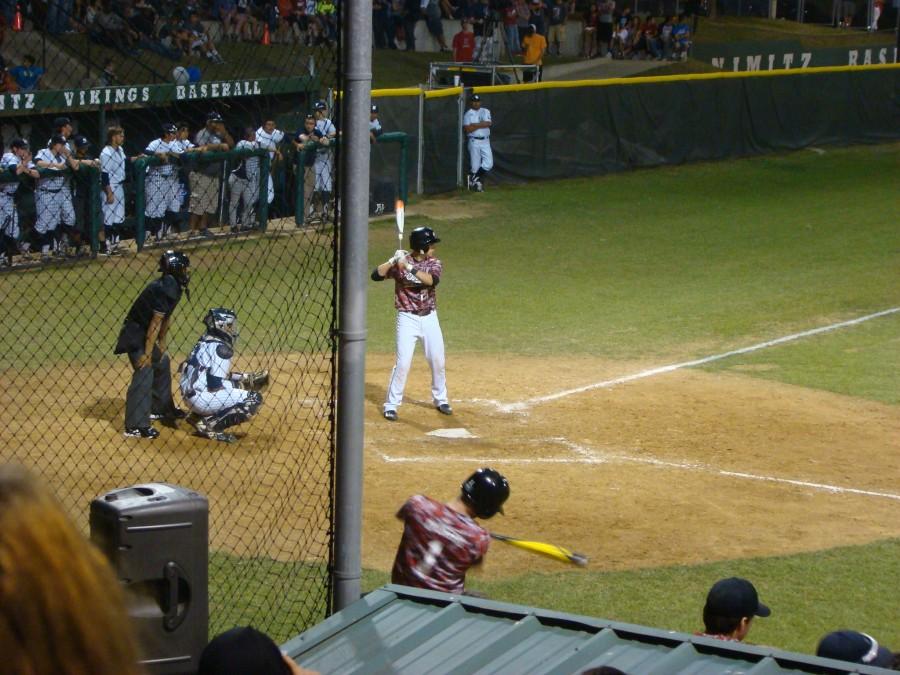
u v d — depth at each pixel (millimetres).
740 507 14219
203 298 22688
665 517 13805
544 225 33281
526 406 18281
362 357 7469
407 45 52031
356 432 7543
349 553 7715
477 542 8852
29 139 28391
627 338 22625
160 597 5398
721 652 5805
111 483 13727
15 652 1593
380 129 33219
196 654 5496
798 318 24188
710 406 18453
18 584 1603
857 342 22469
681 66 52625
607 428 17266
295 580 11211
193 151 26469
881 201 37156
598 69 52406
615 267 28719
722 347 22062
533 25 54125
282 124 28578
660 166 41906
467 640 6074
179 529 5375
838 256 29938
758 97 44000
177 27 33938
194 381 15477
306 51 33969
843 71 46094
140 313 15352
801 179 40844
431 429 17062
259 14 36000
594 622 6145
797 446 16641
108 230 25938
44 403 16828
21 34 31797
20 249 24297
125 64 32781
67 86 31031
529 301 25359
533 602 11398
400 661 5883
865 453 16453
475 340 22344
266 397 17625
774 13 63500
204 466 14539
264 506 13234
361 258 7309
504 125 38031
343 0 7047
